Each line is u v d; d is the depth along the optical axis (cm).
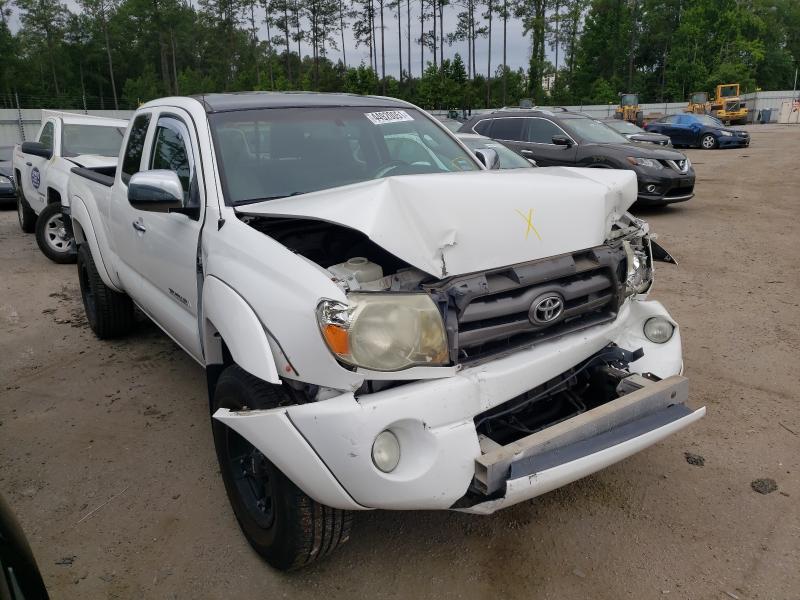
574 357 273
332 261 283
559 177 298
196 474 353
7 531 167
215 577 276
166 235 349
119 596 266
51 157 876
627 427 262
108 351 533
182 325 351
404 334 225
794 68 8944
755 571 273
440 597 263
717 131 2556
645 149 1141
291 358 231
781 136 3238
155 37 8769
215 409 284
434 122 413
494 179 270
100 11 8569
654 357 314
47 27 8219
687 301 633
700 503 319
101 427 406
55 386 468
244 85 7588
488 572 276
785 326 558
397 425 225
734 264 777
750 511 313
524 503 322
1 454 377
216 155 319
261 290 246
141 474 354
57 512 322
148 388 461
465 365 244
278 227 292
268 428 234
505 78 6856
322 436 222
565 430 246
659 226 1030
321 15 7225
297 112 363
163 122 384
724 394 433
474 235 244
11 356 528
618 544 291
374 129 376
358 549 292
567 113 1292
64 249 839
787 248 855
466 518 311
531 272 254
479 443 241
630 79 7875
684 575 272
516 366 252
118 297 527
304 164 337
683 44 7656
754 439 377
